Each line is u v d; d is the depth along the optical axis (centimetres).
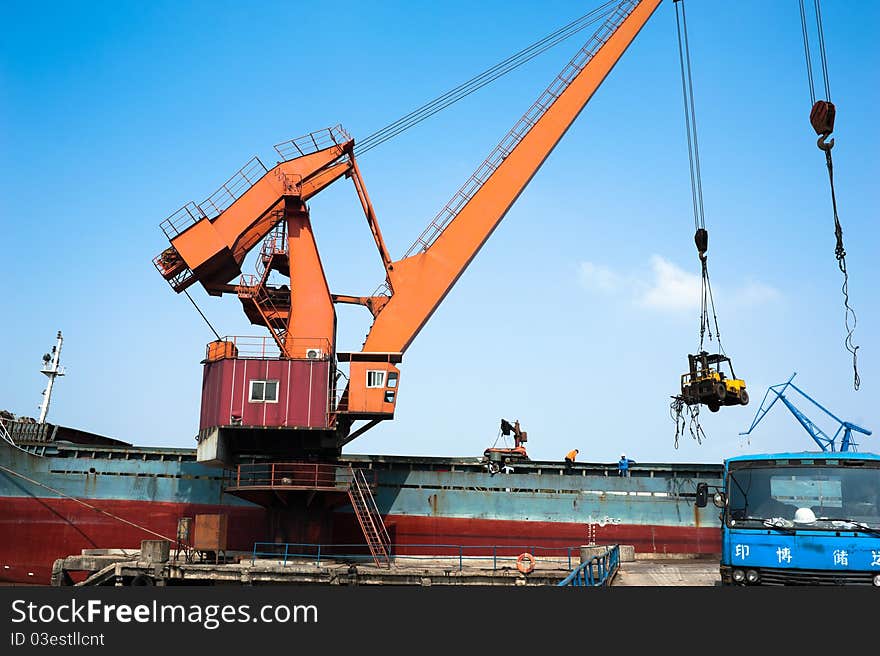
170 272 3400
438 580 2778
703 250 2677
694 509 3903
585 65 3650
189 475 3903
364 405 3334
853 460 1673
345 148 3547
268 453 3509
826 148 2000
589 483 3959
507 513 3919
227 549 3806
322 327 3419
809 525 1633
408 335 3438
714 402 2927
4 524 3778
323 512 3416
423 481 3962
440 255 3516
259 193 3456
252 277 3525
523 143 3591
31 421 4028
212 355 3453
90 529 3816
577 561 3347
